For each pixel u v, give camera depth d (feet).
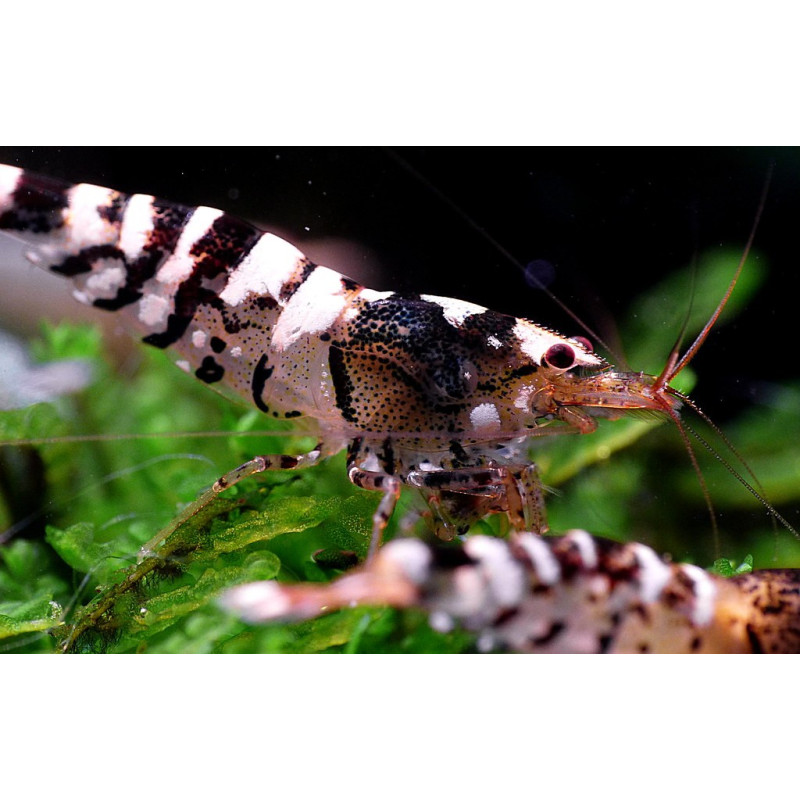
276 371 0.20
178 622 0.19
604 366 0.20
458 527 0.20
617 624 0.17
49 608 0.20
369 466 0.20
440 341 0.20
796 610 0.17
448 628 0.16
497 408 0.20
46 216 0.20
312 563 0.19
